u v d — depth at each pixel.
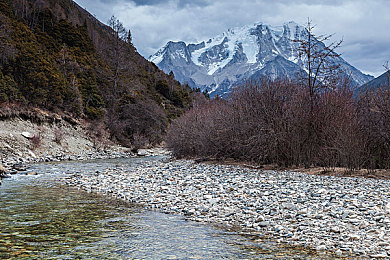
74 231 7.68
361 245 6.44
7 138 27.77
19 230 7.65
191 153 30.83
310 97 19.42
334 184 12.76
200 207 10.12
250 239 7.14
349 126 16.75
